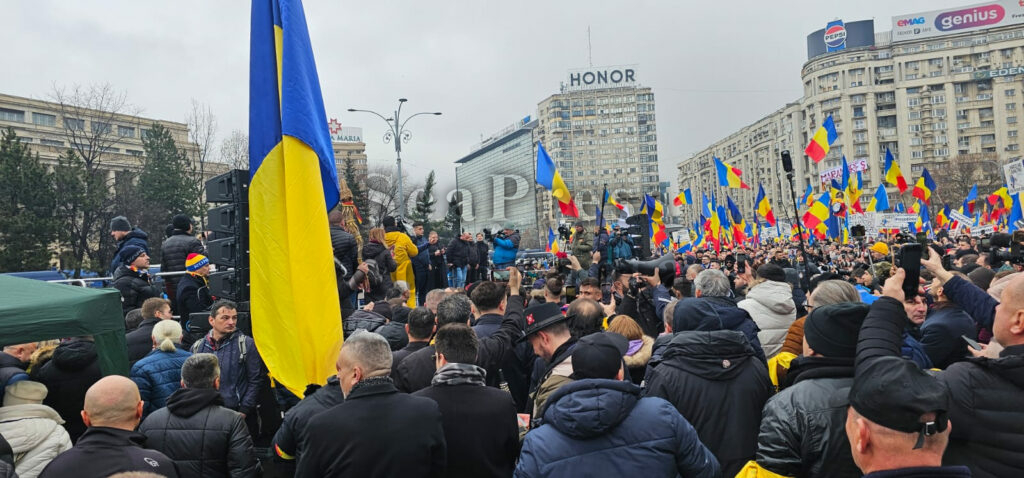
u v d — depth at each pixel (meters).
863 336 2.81
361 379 3.69
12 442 4.04
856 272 7.91
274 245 5.13
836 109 121.88
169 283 9.12
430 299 6.66
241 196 5.58
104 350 4.81
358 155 144.12
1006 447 2.70
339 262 6.53
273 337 5.04
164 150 49.03
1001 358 2.79
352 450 3.43
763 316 5.59
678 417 3.13
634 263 7.17
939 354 4.52
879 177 119.50
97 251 43.94
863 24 120.81
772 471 3.07
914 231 25.92
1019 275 2.95
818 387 3.05
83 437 3.53
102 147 48.47
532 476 3.03
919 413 2.02
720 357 3.85
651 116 156.75
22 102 75.25
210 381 4.38
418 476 3.46
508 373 5.98
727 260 12.90
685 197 24.52
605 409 2.97
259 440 5.66
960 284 3.73
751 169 141.62
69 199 38.50
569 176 155.88
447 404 3.82
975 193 25.62
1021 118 114.31
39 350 5.62
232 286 5.73
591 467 2.97
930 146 117.75
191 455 4.12
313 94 5.37
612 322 5.18
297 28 5.32
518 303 5.58
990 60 116.31
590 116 157.38
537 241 83.69
